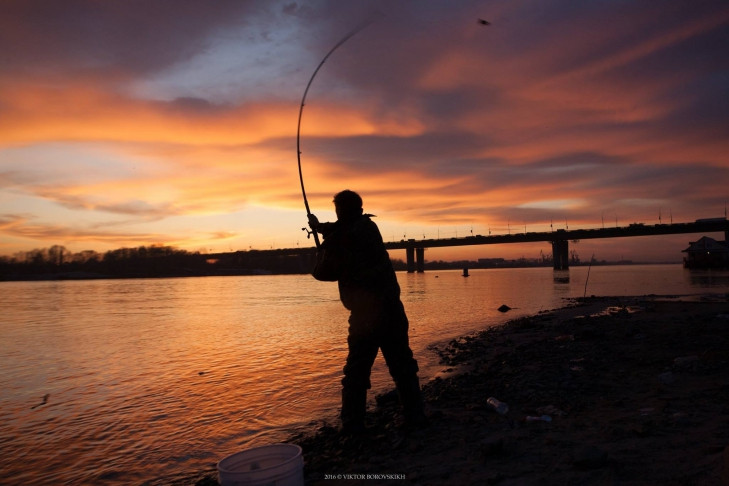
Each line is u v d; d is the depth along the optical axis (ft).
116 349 43.01
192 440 17.48
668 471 9.39
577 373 21.63
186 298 148.05
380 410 18.10
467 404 17.34
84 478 14.46
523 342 36.09
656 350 26.30
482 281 245.24
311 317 71.56
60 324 71.00
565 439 12.30
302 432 17.37
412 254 568.00
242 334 51.21
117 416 21.09
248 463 10.14
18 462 15.88
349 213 13.71
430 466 11.15
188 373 30.42
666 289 116.37
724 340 27.84
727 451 9.04
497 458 11.23
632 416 14.05
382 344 14.16
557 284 180.45
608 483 9.14
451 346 36.96
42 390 27.25
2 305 126.11
